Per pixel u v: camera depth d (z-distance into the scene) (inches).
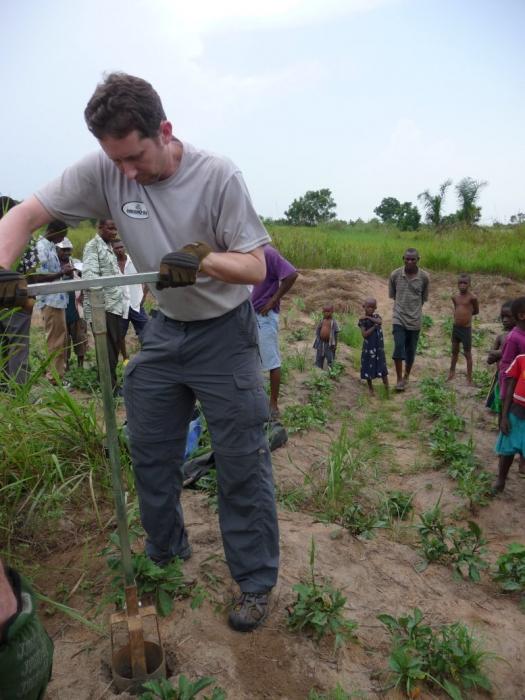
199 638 117.3
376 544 161.6
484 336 467.8
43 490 150.3
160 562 131.6
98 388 244.8
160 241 106.6
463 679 116.7
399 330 336.8
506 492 210.2
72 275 264.1
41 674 59.3
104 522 150.7
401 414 299.0
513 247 780.6
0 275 80.7
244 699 106.6
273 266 237.9
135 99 88.7
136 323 296.0
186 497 168.7
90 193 107.8
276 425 227.5
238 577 122.0
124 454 163.2
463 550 159.2
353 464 204.4
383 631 127.3
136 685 103.8
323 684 111.6
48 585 131.6
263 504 118.5
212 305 109.2
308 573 141.5
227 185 101.2
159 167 96.9
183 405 119.3
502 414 200.7
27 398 160.2
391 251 749.9
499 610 142.6
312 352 394.0
